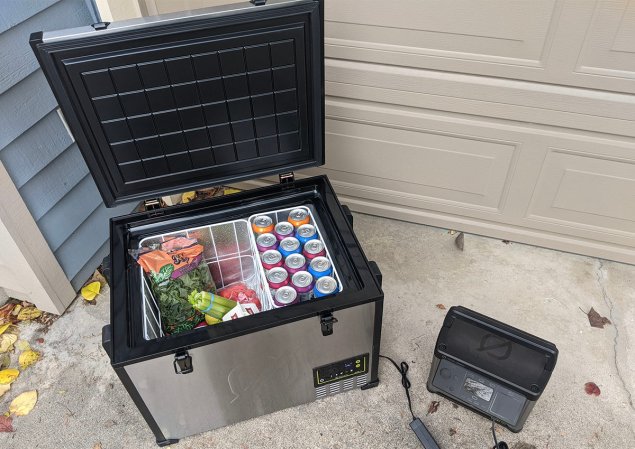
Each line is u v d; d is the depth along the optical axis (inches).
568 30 53.3
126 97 45.4
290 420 57.4
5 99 55.0
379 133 70.7
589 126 60.1
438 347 52.5
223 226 57.0
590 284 70.9
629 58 53.5
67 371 63.1
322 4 43.4
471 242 77.7
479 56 58.8
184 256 53.2
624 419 56.2
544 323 66.1
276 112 50.6
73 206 68.1
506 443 54.4
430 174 73.1
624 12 50.3
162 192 54.4
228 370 48.0
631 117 57.7
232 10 42.1
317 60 47.3
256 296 56.4
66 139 64.5
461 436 55.4
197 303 52.0
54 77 42.3
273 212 57.3
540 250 76.2
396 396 59.1
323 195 57.4
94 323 68.4
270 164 55.6
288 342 47.3
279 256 53.5
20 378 62.5
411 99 65.2
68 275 69.5
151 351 42.2
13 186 57.1
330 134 73.3
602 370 60.8
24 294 68.5
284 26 44.1
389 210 80.6
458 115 65.2
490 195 72.5
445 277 72.5
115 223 54.5
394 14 58.4
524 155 65.9
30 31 56.4
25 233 59.6
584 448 54.0
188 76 45.4
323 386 56.4
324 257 51.7
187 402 50.1
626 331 64.9
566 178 66.4
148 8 66.7
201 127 49.8
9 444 56.5
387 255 76.0
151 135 48.9
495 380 50.9
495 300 69.1
